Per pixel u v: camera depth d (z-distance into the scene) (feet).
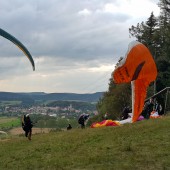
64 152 77.66
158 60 292.61
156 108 143.23
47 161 70.13
